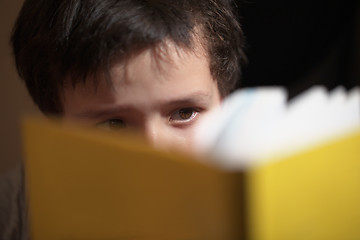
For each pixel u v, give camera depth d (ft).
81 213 1.40
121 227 1.31
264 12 3.84
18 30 2.91
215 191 1.02
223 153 1.05
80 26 2.45
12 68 4.27
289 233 1.08
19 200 2.66
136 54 2.39
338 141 1.13
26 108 4.36
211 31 2.87
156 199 1.19
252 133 1.31
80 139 1.30
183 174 1.10
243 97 1.78
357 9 3.76
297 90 3.97
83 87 2.46
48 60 2.59
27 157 1.47
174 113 2.60
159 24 2.46
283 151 1.07
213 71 2.83
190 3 2.78
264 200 1.02
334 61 3.92
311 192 1.11
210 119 1.67
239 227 1.02
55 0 2.62
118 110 2.47
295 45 3.93
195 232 1.11
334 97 1.65
